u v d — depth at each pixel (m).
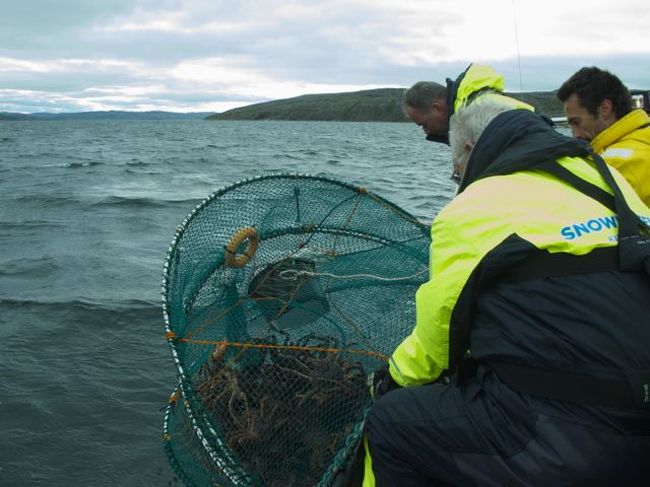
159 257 10.88
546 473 2.08
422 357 2.50
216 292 3.84
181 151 49.22
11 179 25.02
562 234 2.15
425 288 2.34
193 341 3.41
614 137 3.76
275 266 4.11
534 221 2.18
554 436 2.06
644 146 3.62
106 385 5.85
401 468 2.52
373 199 4.43
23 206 16.88
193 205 17.34
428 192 19.75
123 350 6.67
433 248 2.37
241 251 3.89
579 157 2.41
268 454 3.28
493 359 2.24
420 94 3.22
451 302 2.25
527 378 2.12
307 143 65.69
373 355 3.87
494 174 2.36
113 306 7.99
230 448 3.12
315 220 4.35
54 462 4.71
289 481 3.22
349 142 68.56
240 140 74.44
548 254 2.14
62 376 6.02
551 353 2.08
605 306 2.05
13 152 45.84
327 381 3.55
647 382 1.99
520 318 2.14
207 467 3.23
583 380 2.03
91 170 29.98
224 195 4.03
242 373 3.57
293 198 4.24
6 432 5.07
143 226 13.94
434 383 2.63
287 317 4.01
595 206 2.25
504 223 2.20
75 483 4.49
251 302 3.98
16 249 11.40
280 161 36.88
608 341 2.02
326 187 4.30
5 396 5.61
